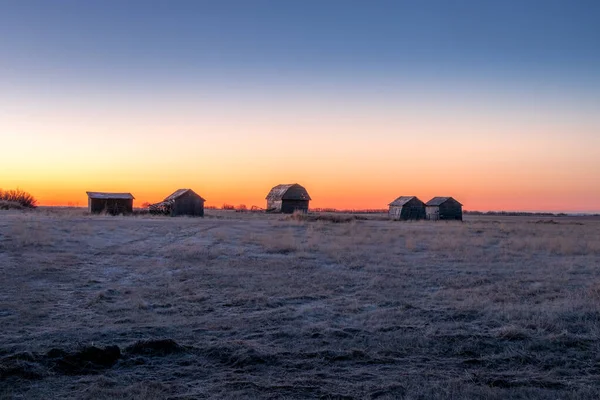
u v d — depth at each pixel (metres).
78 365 10.16
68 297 16.91
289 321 13.89
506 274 22.06
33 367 9.84
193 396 8.89
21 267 21.00
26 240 26.66
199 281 19.61
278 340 12.15
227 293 17.53
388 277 21.08
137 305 15.70
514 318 13.95
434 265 24.67
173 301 16.42
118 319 14.05
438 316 14.31
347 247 31.11
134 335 12.39
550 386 9.64
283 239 32.28
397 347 11.66
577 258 27.88
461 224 58.50
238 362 10.58
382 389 9.27
